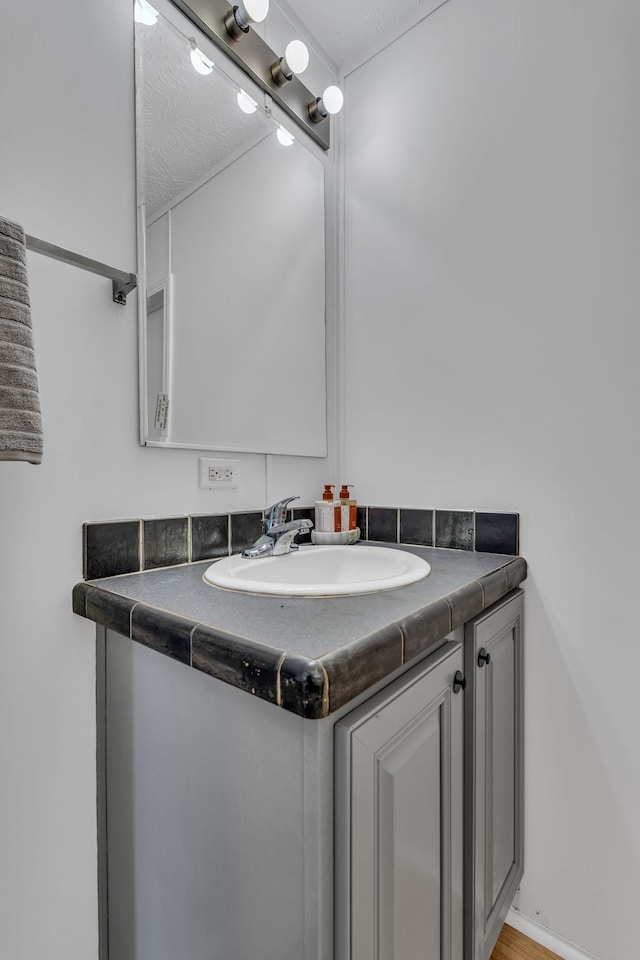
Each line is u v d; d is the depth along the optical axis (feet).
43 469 2.70
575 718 3.62
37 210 2.66
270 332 4.35
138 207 3.20
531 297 3.85
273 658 1.66
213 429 3.77
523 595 3.82
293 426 4.61
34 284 2.66
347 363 5.10
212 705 2.05
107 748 2.77
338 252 5.16
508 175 3.98
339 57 5.01
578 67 3.64
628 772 3.42
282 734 1.75
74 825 2.77
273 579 3.48
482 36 4.14
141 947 2.54
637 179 3.39
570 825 3.62
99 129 2.97
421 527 4.45
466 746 2.82
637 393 3.39
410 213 4.59
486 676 3.02
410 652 2.05
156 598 2.46
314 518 4.64
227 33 3.76
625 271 3.44
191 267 3.60
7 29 2.53
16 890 2.56
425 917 2.26
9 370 2.05
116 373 3.08
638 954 3.34
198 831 2.14
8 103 2.53
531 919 3.76
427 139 4.48
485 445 4.09
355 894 1.71
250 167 4.11
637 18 3.41
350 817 1.68
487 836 3.02
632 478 3.42
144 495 3.24
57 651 2.72
